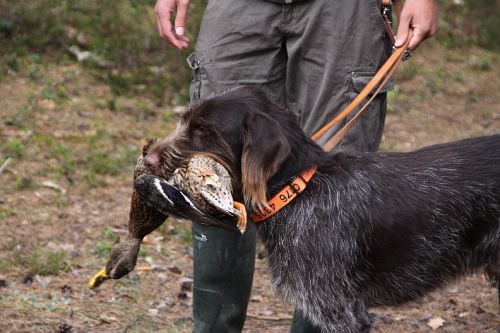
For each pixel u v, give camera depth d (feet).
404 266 23.06
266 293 33.12
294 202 22.38
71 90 54.19
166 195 20.07
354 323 22.72
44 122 49.34
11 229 37.11
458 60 74.49
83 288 32.24
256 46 25.20
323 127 24.89
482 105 64.85
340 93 24.93
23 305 30.30
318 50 24.89
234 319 25.14
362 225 22.44
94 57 58.95
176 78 59.06
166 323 30.12
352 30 24.59
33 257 34.30
